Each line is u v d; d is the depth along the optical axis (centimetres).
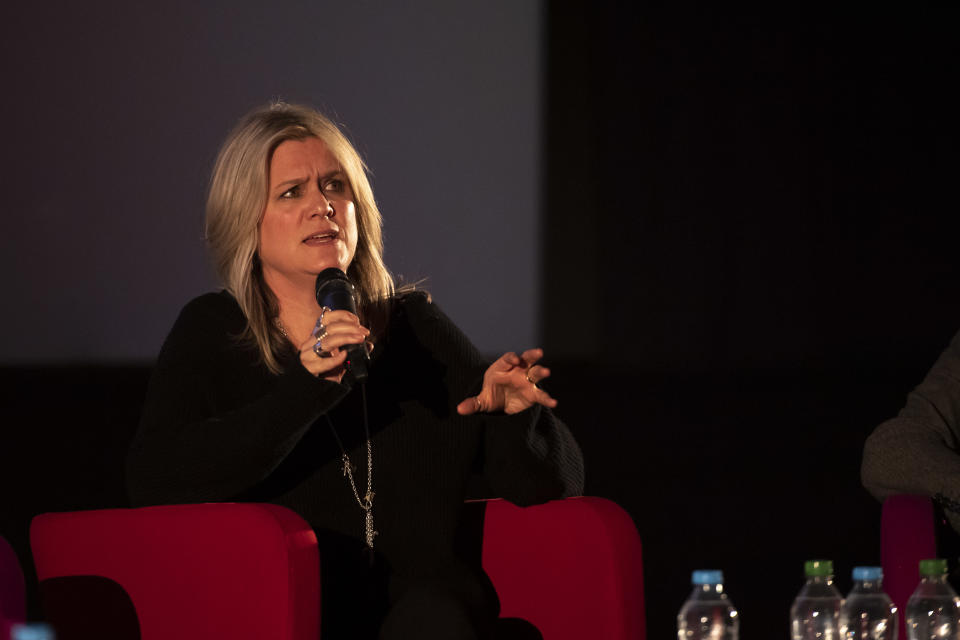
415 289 699
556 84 2544
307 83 2066
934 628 612
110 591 557
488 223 2206
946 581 632
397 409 648
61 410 2183
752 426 2434
